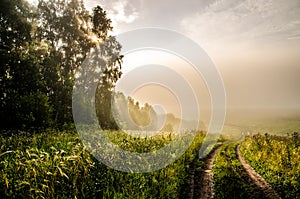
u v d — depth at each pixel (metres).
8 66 29.84
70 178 7.00
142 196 7.35
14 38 32.88
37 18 41.53
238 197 9.09
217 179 11.71
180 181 10.58
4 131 21.38
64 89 37.75
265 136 25.14
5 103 26.80
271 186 11.47
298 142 20.89
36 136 16.61
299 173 12.67
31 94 28.42
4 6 31.03
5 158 8.38
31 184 6.16
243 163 18.27
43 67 37.31
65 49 44.75
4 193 5.95
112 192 7.22
